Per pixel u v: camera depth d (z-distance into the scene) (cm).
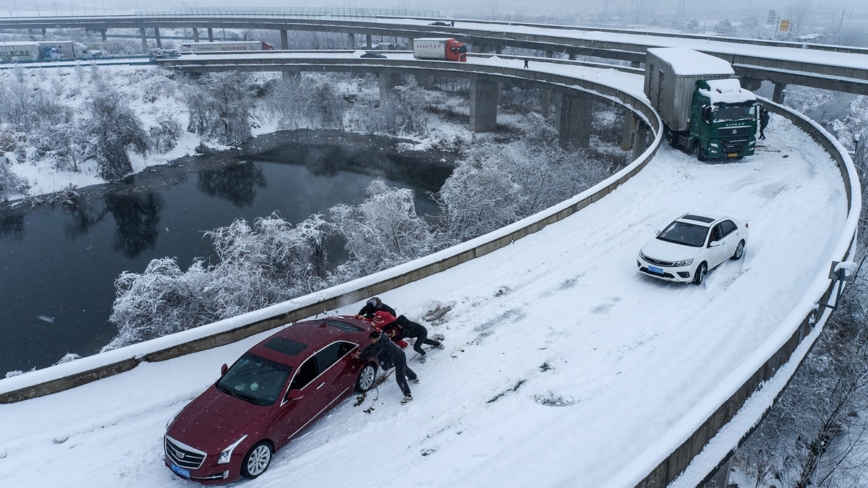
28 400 1100
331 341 1123
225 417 962
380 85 7981
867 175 3347
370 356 1122
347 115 8062
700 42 6644
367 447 1030
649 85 3919
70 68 8256
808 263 1705
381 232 2847
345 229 2834
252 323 1316
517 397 1163
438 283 1623
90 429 1080
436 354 1320
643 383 1193
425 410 1127
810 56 5178
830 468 1584
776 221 2048
